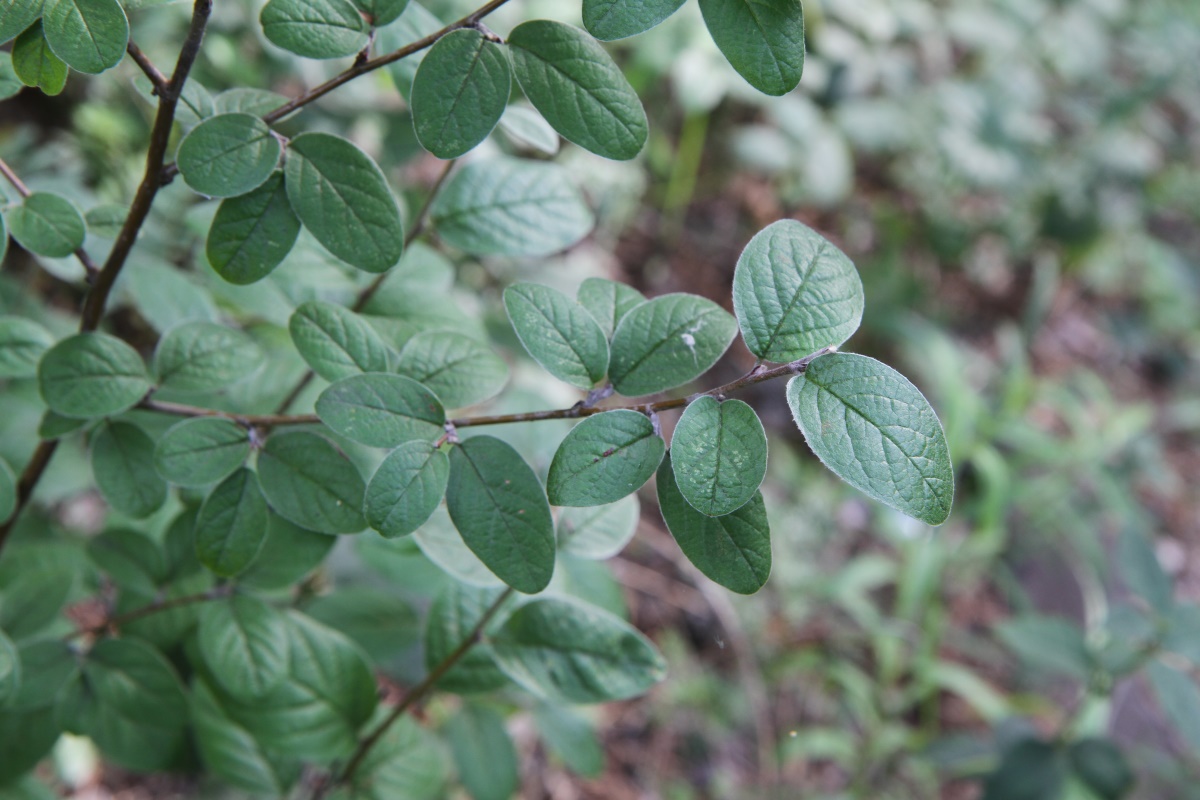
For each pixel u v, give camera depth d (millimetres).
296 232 554
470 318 656
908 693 1268
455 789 806
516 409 699
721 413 526
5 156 1069
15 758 651
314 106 989
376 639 699
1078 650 921
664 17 524
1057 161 1976
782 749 1191
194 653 663
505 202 653
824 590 1312
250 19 1057
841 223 1918
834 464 515
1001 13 1979
